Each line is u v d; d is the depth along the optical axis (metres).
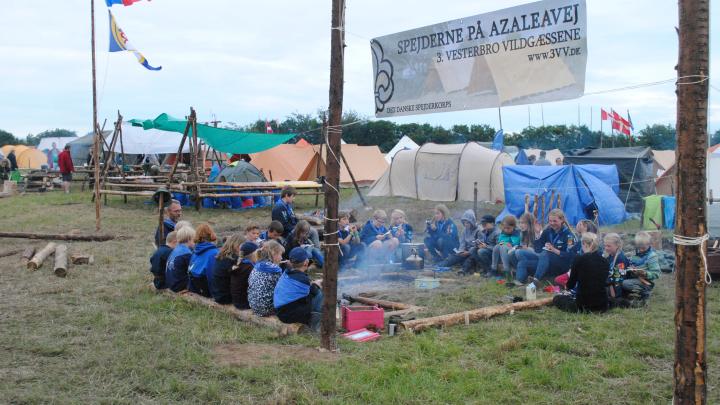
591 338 6.23
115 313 7.20
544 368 5.32
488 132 44.72
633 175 17.09
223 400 4.75
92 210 18.17
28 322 6.83
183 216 17.42
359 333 6.50
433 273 9.48
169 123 19.98
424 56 6.12
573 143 38.25
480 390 4.93
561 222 8.85
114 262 10.47
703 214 3.67
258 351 5.88
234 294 7.05
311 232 10.48
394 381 5.07
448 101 5.97
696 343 3.72
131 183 21.27
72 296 8.02
